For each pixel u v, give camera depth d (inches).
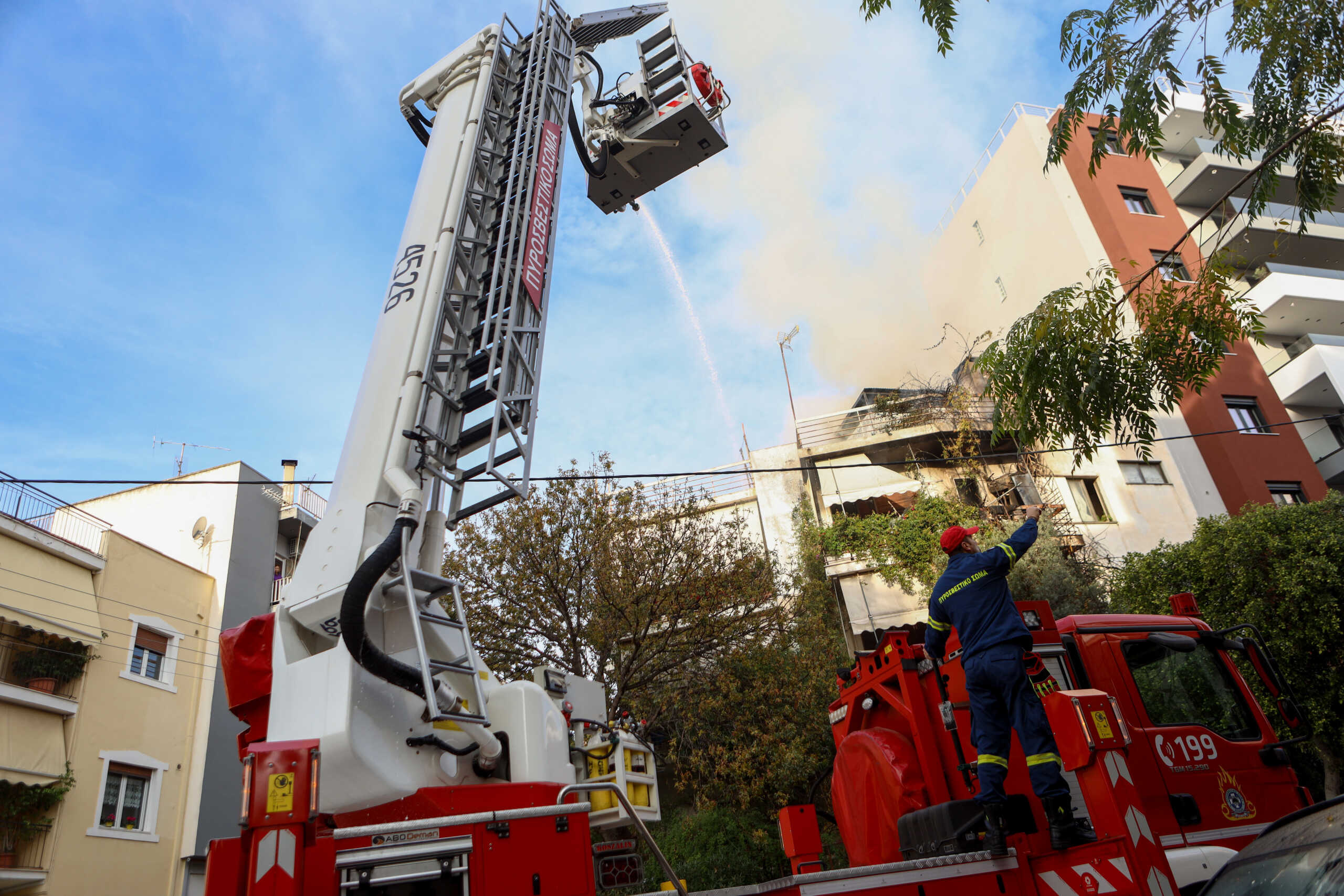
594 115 346.6
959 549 207.0
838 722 268.4
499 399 185.5
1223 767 237.6
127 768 711.7
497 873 138.3
